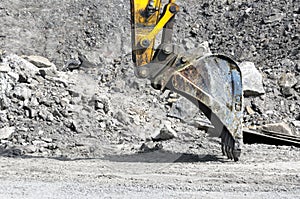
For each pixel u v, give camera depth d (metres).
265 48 25.41
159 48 11.27
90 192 7.70
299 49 24.61
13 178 8.88
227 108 11.79
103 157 12.37
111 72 19.09
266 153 13.42
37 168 10.22
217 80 11.69
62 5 30.69
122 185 8.37
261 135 15.88
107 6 30.36
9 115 16.52
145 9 11.30
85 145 14.27
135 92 11.90
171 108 12.97
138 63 11.26
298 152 13.73
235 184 8.74
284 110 20.17
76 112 16.52
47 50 26.55
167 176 9.56
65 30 28.42
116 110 15.82
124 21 29.03
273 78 21.94
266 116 19.52
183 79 11.41
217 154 13.15
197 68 11.51
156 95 14.59
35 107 17.00
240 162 11.87
